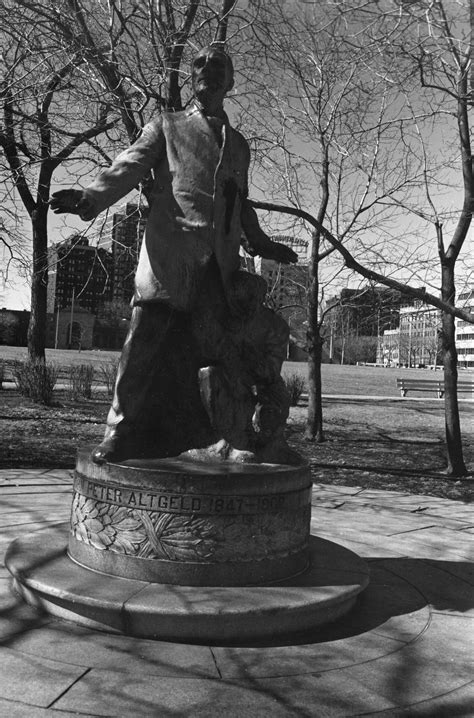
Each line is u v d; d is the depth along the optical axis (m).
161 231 4.00
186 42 9.62
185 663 3.10
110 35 8.98
